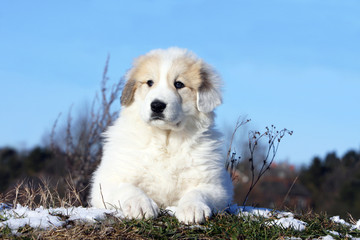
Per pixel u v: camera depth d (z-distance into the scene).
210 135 4.82
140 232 3.54
